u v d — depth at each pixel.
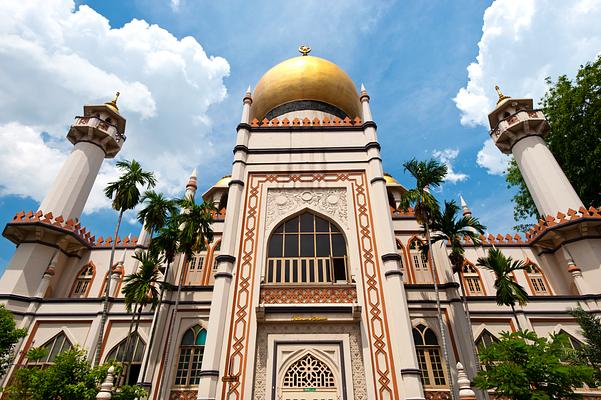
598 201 23.27
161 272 17.27
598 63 22.38
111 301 17.34
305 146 15.61
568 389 8.80
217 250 20.58
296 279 12.78
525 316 16.06
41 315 16.78
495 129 23.00
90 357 15.84
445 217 14.83
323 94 19.69
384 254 12.48
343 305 11.70
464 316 15.20
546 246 18.84
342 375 10.80
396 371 10.62
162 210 16.22
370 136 15.50
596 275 16.25
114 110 22.97
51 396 10.04
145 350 16.14
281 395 10.58
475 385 9.63
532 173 20.28
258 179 14.71
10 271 17.08
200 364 15.22
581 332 13.05
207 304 16.52
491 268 14.56
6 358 14.73
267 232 13.52
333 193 14.41
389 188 23.25
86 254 20.33
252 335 11.30
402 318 11.24
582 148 22.94
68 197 19.73
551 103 25.19
